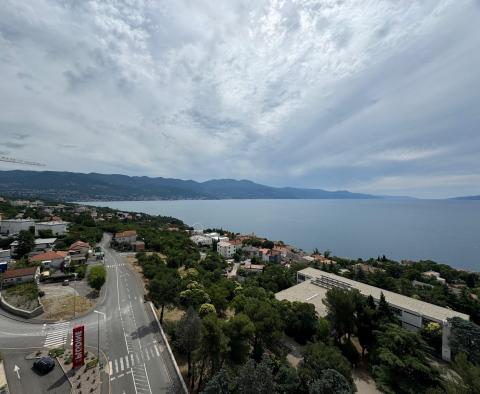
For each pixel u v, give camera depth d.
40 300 58.03
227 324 38.91
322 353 35.94
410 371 37.28
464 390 28.20
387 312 50.66
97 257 96.94
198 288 62.69
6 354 39.28
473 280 108.69
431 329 48.78
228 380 29.39
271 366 35.72
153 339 45.56
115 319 52.22
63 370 36.03
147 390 33.78
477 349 42.78
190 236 171.62
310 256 153.50
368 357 47.94
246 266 115.94
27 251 92.62
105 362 38.88
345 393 28.30
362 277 92.31
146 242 124.06
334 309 49.75
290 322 53.06
